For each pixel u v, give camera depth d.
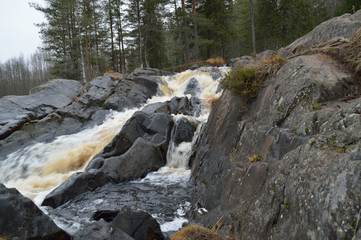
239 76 6.00
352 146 2.41
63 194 6.76
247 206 3.50
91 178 7.50
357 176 2.03
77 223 5.52
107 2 30.64
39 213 3.62
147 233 4.25
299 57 5.13
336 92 4.07
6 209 3.31
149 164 8.82
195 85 16.98
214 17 27.73
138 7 28.39
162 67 34.28
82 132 13.62
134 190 7.34
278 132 4.16
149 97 16.52
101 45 33.88
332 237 2.00
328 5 37.53
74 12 27.66
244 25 38.28
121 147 9.35
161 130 9.93
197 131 9.73
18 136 12.95
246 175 4.08
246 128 5.30
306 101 4.12
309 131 3.51
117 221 4.15
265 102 5.21
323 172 2.46
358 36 4.92
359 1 23.20
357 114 2.79
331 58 5.01
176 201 6.29
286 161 3.20
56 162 10.77
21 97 15.84
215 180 5.42
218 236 3.19
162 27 29.30
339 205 2.06
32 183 9.03
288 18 24.61
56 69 30.27
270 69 5.70
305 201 2.48
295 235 2.43
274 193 3.03
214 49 31.94
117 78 17.89
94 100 15.70
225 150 5.75
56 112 14.55
